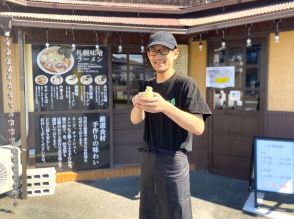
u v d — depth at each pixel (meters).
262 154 4.46
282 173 4.35
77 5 5.51
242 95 5.59
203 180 5.67
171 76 2.31
